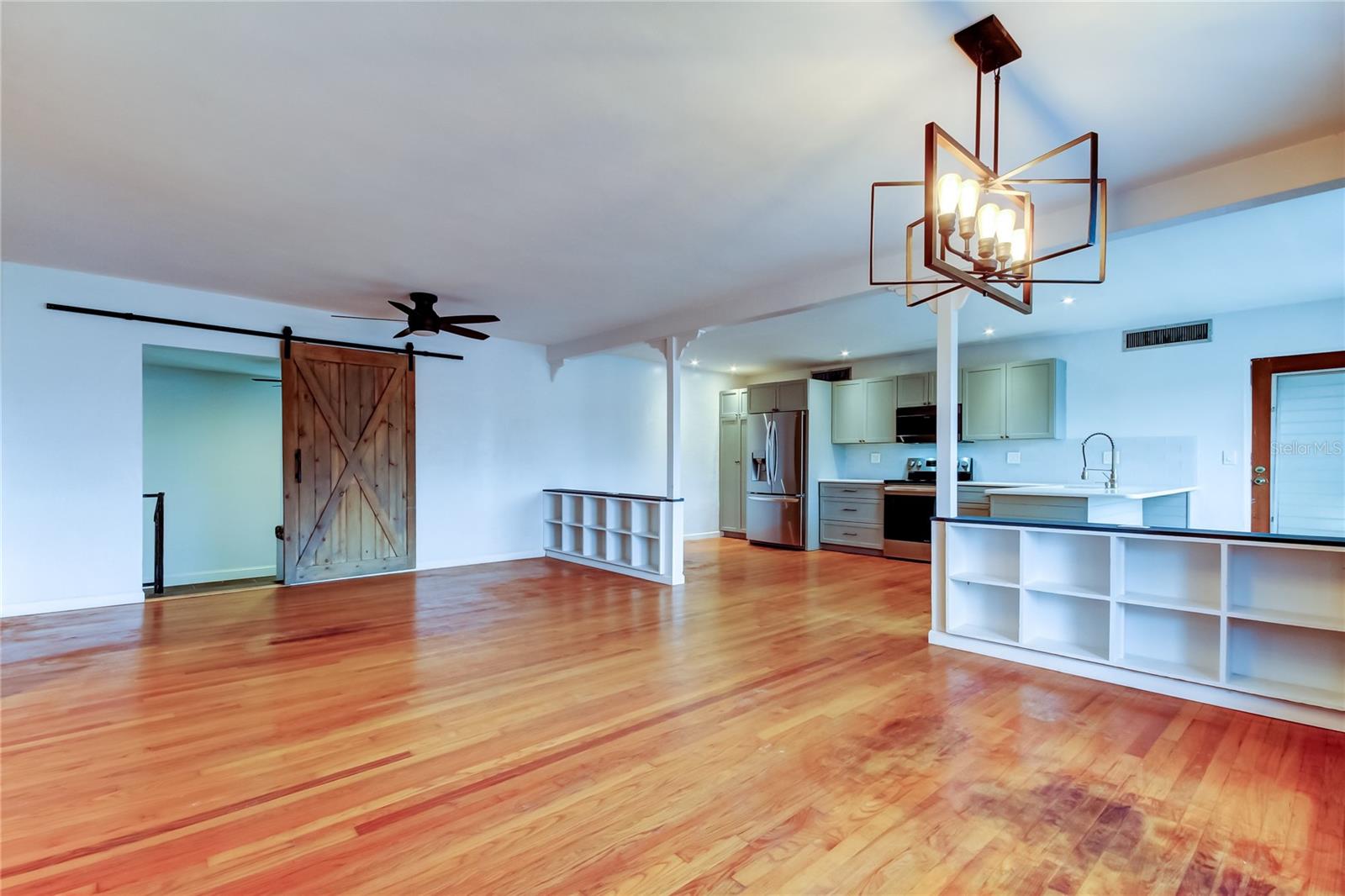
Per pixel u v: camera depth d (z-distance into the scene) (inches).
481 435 263.1
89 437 179.2
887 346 277.0
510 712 107.8
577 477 295.6
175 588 258.2
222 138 98.8
